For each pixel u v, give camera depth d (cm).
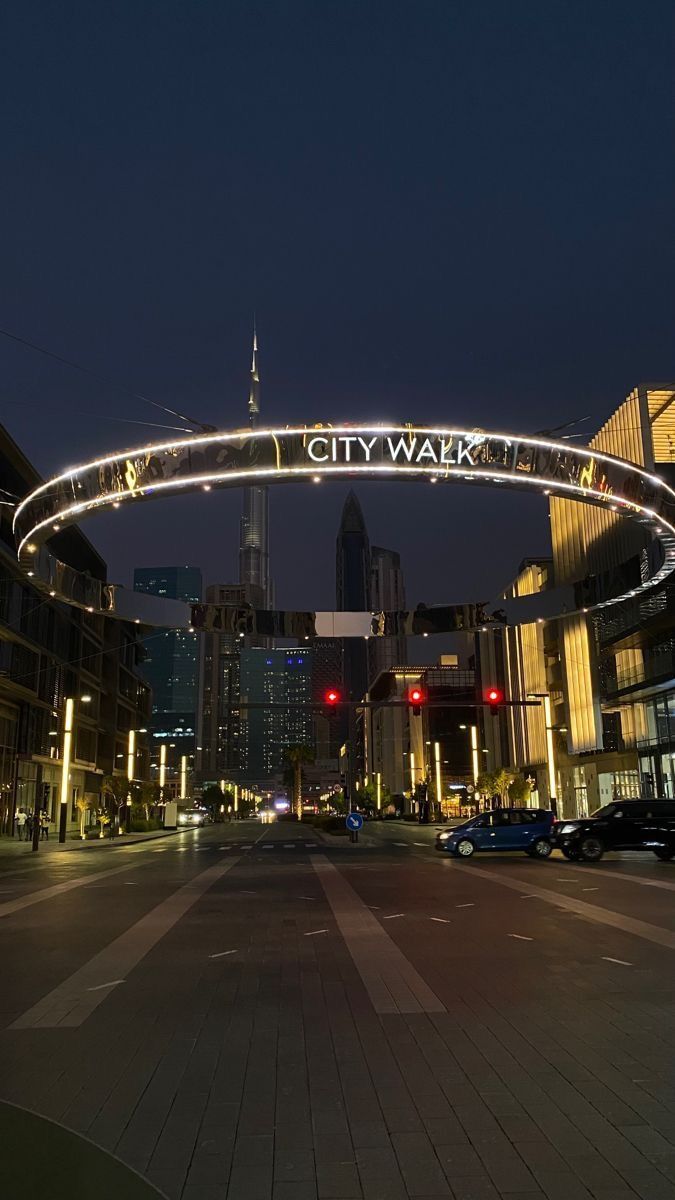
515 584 7662
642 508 1512
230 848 3972
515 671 7812
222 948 1096
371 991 838
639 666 5500
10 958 1048
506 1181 417
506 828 2839
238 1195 405
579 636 6103
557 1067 593
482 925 1246
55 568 1744
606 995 805
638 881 1867
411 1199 400
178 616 1945
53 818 6412
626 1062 602
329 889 1812
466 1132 479
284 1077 580
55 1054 638
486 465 1370
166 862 2906
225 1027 713
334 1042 664
